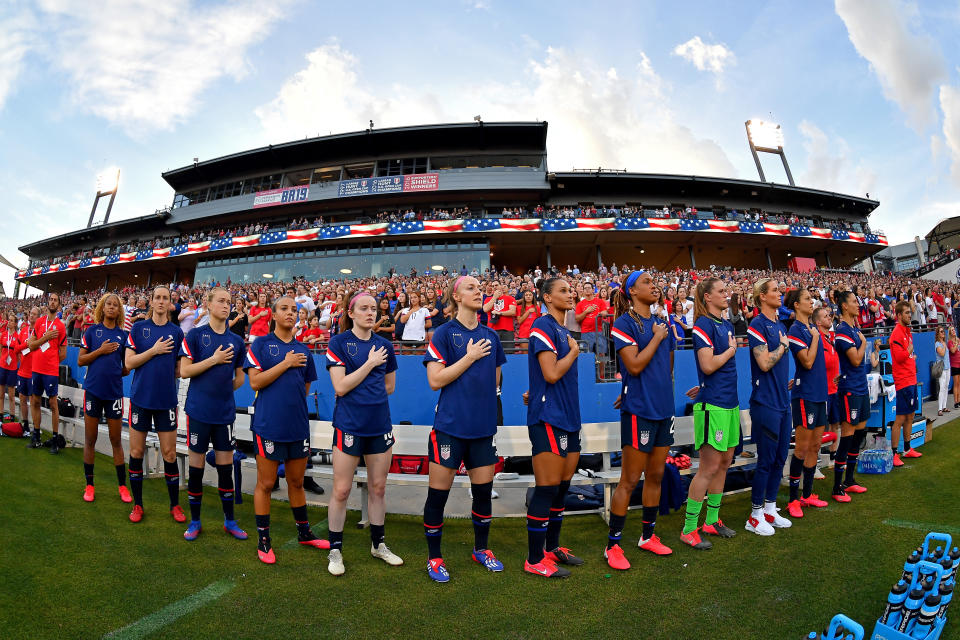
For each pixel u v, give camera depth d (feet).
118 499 13.56
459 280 10.17
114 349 13.64
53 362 18.53
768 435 11.75
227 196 108.58
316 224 95.81
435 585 9.13
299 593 8.71
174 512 12.26
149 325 12.39
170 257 96.58
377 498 10.21
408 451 14.82
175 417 12.42
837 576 9.14
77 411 21.12
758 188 101.71
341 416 9.85
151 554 10.09
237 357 12.23
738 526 12.34
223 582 9.05
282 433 10.27
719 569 9.71
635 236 88.94
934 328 30.73
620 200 100.32
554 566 9.60
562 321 10.15
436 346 9.59
